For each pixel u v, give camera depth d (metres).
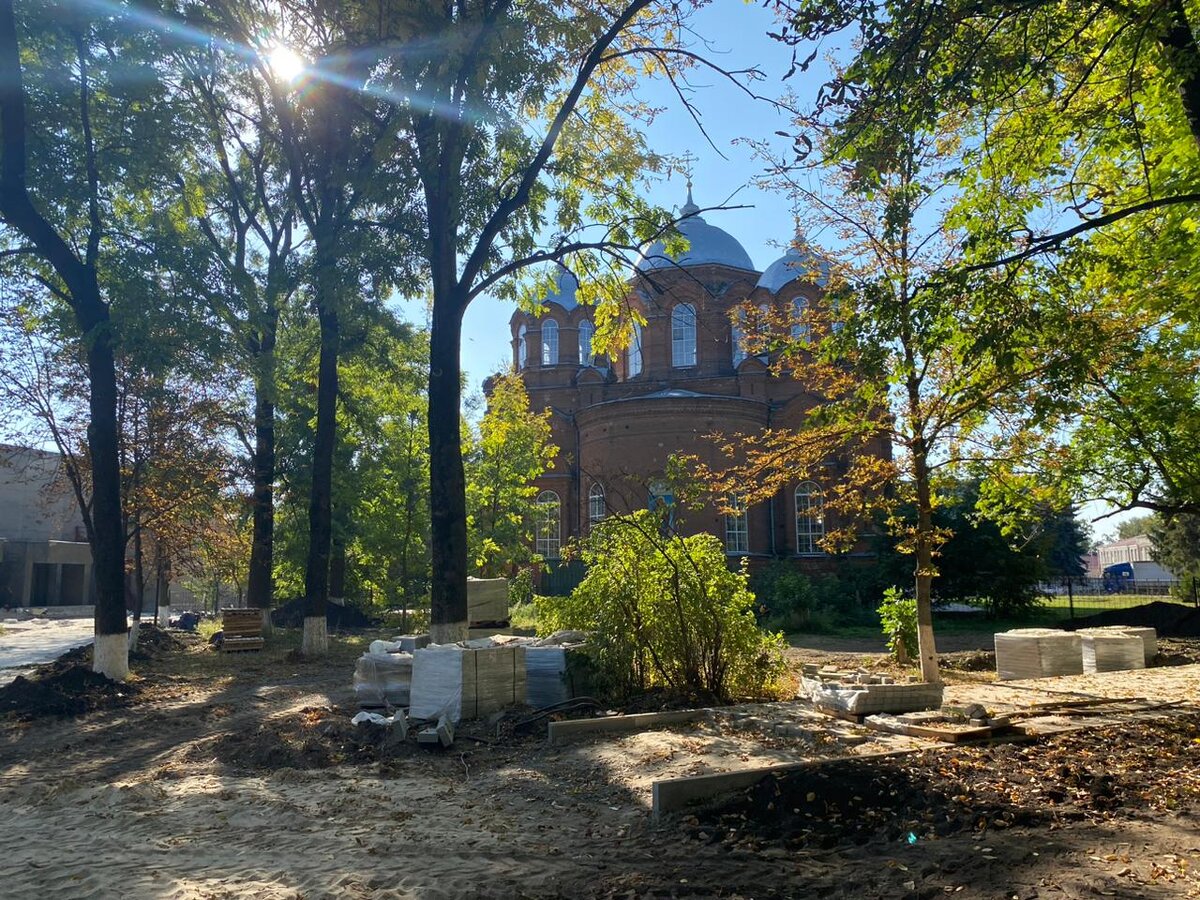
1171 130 11.48
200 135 18.58
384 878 5.72
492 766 9.00
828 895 5.13
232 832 6.96
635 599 11.50
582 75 15.22
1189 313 12.26
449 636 14.32
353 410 26.08
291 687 15.62
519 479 32.69
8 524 62.41
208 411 20.95
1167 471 16.33
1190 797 6.79
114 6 16.03
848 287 10.31
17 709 13.53
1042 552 28.91
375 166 16.59
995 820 6.20
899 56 8.38
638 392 41.28
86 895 5.61
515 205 15.65
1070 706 10.79
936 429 13.97
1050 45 10.16
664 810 6.83
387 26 15.05
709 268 41.94
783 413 39.06
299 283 17.94
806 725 9.30
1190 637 23.23
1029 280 10.39
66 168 16.20
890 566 30.36
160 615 39.91
